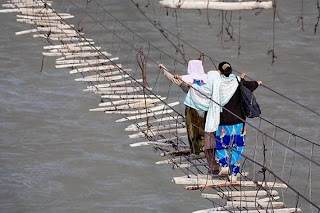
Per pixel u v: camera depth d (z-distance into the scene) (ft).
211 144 111.65
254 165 154.10
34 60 210.18
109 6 260.83
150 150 159.33
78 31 195.72
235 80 109.09
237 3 176.65
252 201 110.63
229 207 112.88
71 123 172.04
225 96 108.68
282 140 165.78
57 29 193.36
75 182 146.61
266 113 180.24
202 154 121.60
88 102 183.11
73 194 142.61
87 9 257.14
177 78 114.21
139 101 152.87
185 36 234.99
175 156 124.57
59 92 189.06
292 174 151.43
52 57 211.82
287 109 182.80
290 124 174.40
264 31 239.50
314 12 256.73
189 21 247.09
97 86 161.17
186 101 113.60
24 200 139.74
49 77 198.59
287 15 253.85
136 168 151.94
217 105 108.27
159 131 136.56
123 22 247.29
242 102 109.09
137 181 147.13
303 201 140.97
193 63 116.26
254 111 108.88
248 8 176.45
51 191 143.23
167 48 225.56
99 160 154.81
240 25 244.42
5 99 184.44
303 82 201.77
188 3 177.37
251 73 208.54
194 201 139.64
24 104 181.68
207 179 112.37
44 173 149.69
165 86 195.42
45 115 175.83
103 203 139.54
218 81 108.58
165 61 214.90
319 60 217.56
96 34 236.84
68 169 151.33
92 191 143.43
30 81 196.03
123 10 257.14
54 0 263.90
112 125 170.91
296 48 226.58
